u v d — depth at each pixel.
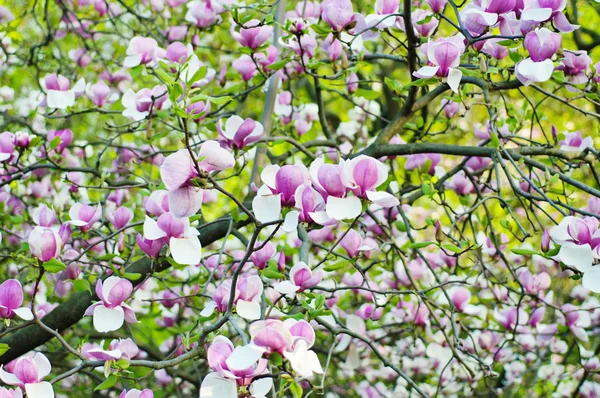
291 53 4.04
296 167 1.96
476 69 3.11
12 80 6.65
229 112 3.83
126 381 4.39
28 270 4.18
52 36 5.11
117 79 5.05
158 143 5.54
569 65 3.10
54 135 3.71
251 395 1.83
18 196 4.54
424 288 4.16
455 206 6.76
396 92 3.43
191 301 4.57
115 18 5.19
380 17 3.11
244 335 1.97
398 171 4.93
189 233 2.20
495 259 4.07
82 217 2.94
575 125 7.21
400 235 4.78
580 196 6.41
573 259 2.20
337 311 4.06
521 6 2.59
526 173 4.66
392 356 5.07
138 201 5.13
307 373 1.68
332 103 7.12
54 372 4.95
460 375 5.00
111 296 2.31
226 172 5.89
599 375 4.80
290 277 2.38
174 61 3.40
